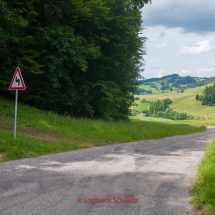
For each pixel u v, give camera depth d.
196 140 17.59
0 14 18.03
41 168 7.38
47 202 4.85
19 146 9.77
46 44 21.94
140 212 4.53
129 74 32.12
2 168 7.24
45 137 13.32
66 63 23.86
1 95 22.72
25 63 20.86
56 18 23.42
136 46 29.33
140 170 7.60
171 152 11.46
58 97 24.75
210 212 4.50
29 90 23.00
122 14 27.47
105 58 26.67
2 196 5.09
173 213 4.55
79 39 23.22
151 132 19.62
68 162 8.35
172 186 6.12
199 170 7.25
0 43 19.16
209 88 191.62
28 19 20.69
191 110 185.00
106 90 26.17
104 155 9.95
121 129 18.38
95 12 24.08
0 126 13.91
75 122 18.31
